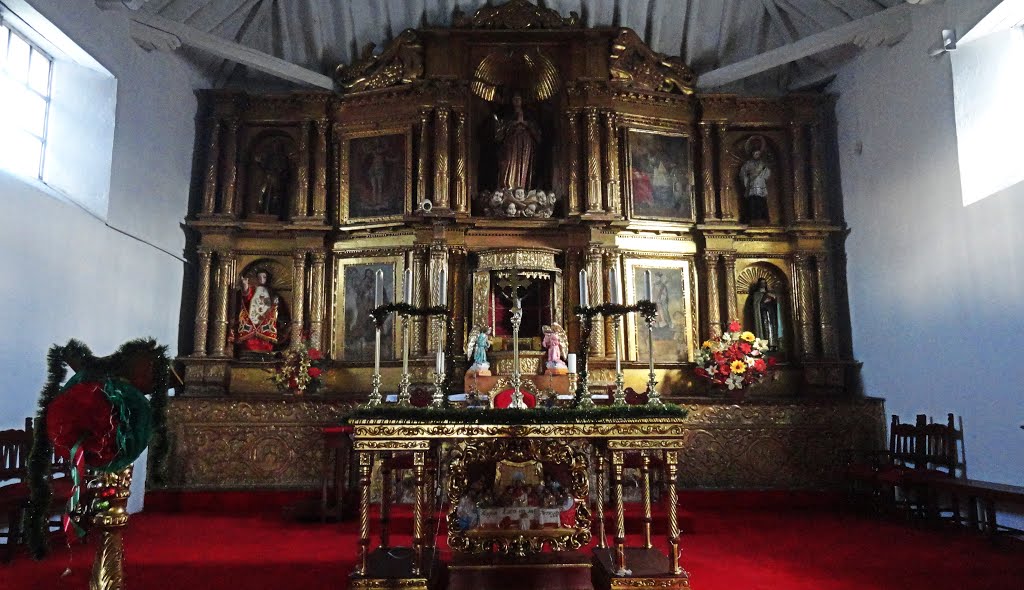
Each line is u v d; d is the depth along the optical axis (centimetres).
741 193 1282
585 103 1213
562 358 1069
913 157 1027
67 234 834
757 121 1277
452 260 1179
